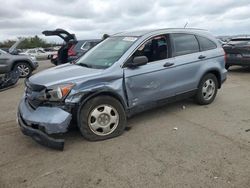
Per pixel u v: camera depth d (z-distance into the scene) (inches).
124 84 184.9
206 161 148.5
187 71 225.1
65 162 152.2
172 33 221.3
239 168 140.6
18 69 485.7
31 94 171.0
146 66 197.0
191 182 129.2
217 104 258.2
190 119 217.3
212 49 250.2
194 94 241.0
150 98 202.1
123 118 185.3
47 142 158.9
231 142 172.4
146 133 189.6
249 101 268.4
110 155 158.2
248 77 417.7
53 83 163.8
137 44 197.3
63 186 129.8
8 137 190.2
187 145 169.2
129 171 140.5
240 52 439.5
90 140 175.9
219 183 128.0
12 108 269.3
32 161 154.6
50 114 159.5
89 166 146.9
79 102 166.7
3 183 134.0
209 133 187.9
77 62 213.9
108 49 209.3
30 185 131.6
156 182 130.0
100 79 174.2
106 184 130.0
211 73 250.8
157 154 157.9
